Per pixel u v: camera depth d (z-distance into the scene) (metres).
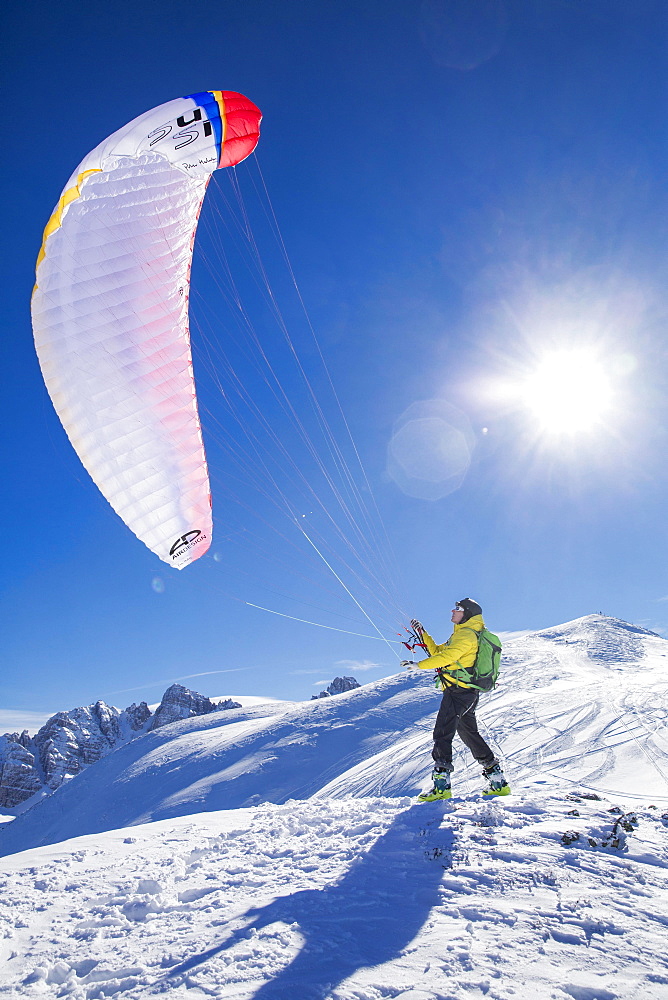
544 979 3.49
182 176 8.27
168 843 7.63
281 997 3.48
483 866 5.13
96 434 7.98
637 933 4.03
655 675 41.44
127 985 3.99
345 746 62.75
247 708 103.00
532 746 24.83
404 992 3.42
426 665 7.32
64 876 6.71
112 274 7.94
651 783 17.91
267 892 5.26
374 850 5.84
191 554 8.49
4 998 4.19
